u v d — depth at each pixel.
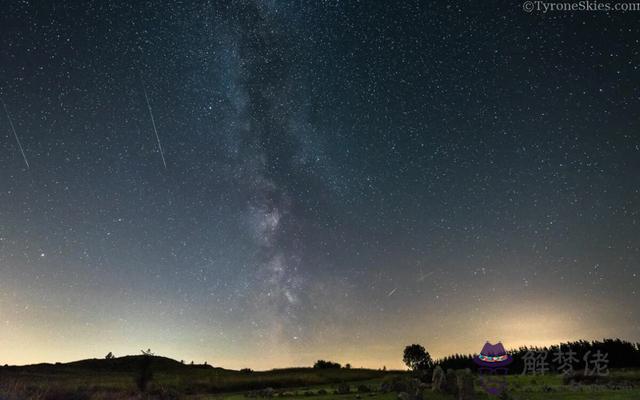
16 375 52.84
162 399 32.06
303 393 33.22
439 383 26.28
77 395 25.92
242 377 55.12
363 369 65.19
